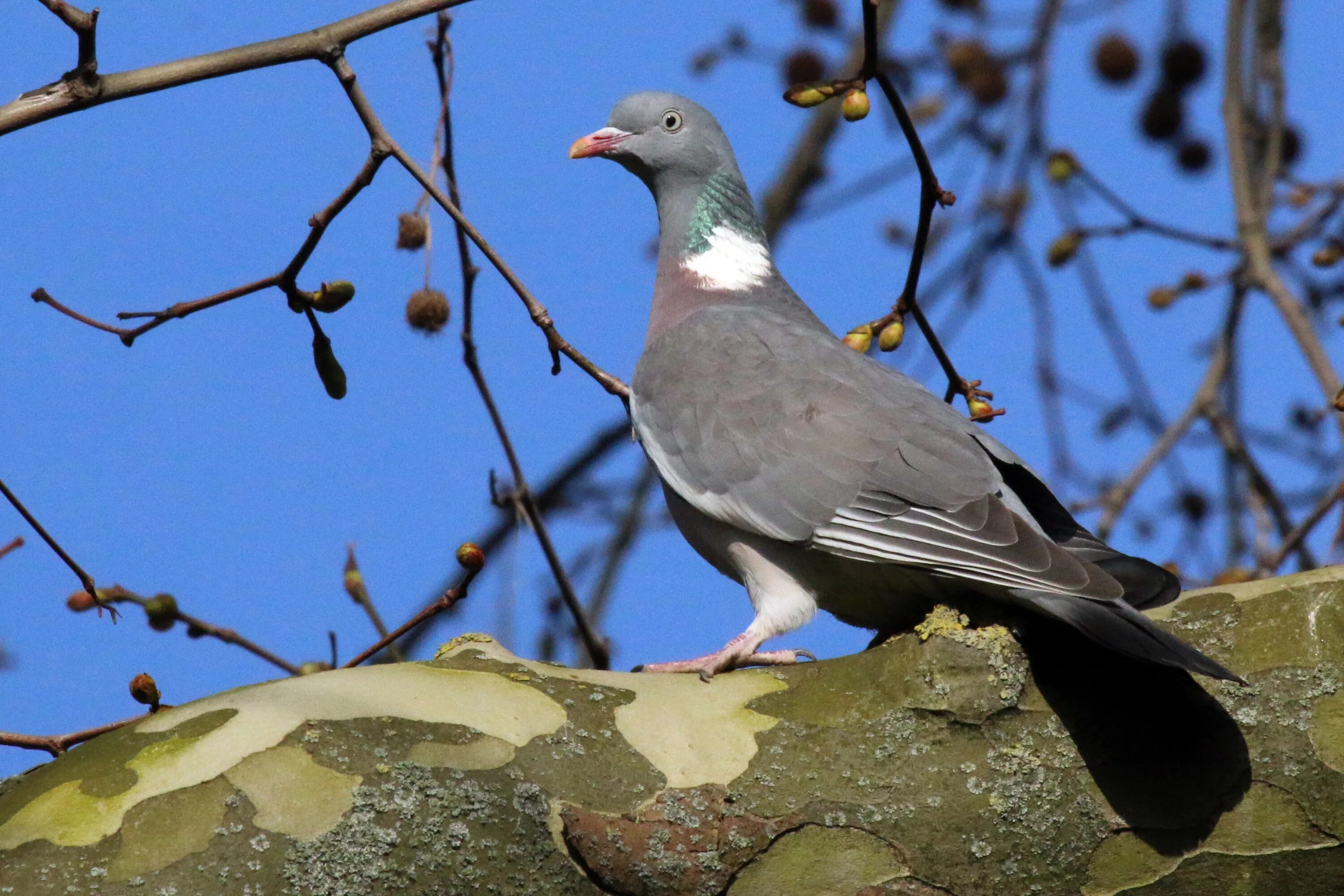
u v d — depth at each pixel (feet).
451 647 23.00
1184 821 21.90
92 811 19.57
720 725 22.11
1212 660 22.02
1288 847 21.89
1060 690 22.40
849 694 22.50
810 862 21.35
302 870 19.43
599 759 21.26
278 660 34.53
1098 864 21.85
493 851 20.12
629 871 20.75
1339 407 28.53
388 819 19.89
